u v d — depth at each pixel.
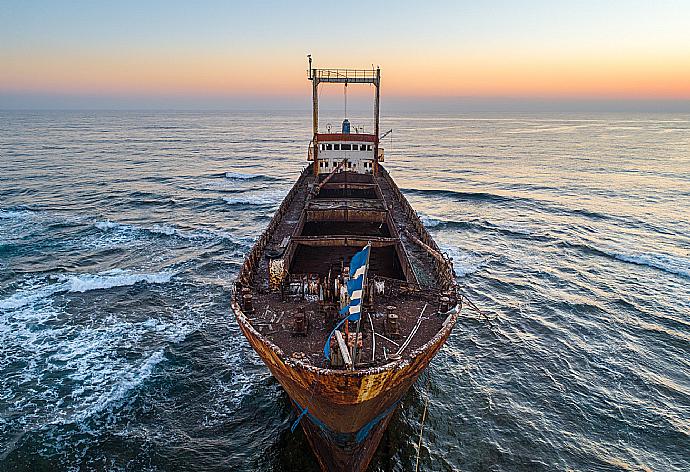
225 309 29.88
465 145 153.50
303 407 14.60
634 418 20.09
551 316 29.52
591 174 87.50
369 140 42.34
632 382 22.61
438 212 59.09
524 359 24.58
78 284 33.19
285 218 29.78
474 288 34.09
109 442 18.08
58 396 20.66
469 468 17.22
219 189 75.25
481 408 20.59
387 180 43.38
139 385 21.59
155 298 31.33
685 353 25.11
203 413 19.86
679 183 75.44
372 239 23.55
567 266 38.66
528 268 38.25
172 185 77.69
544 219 54.75
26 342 25.11
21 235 45.97
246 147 148.25
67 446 17.80
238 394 21.11
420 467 17.02
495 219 55.03
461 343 26.19
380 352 13.23
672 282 34.78
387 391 12.87
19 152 114.81
